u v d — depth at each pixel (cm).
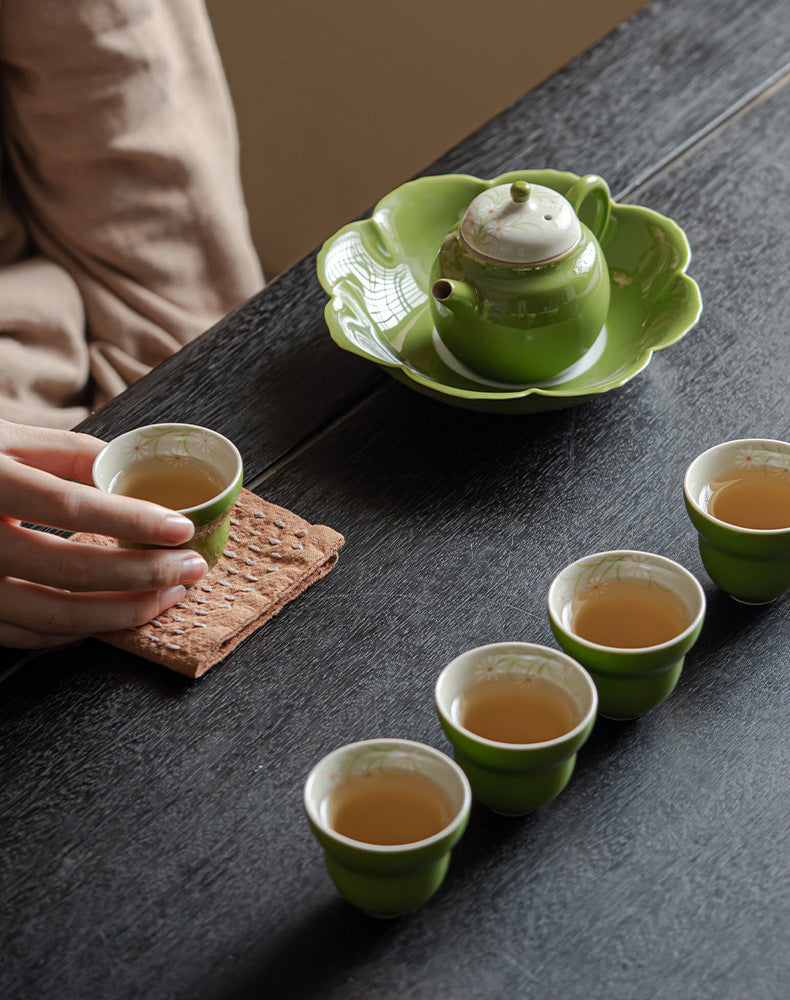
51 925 114
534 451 134
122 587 123
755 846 115
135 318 172
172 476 126
